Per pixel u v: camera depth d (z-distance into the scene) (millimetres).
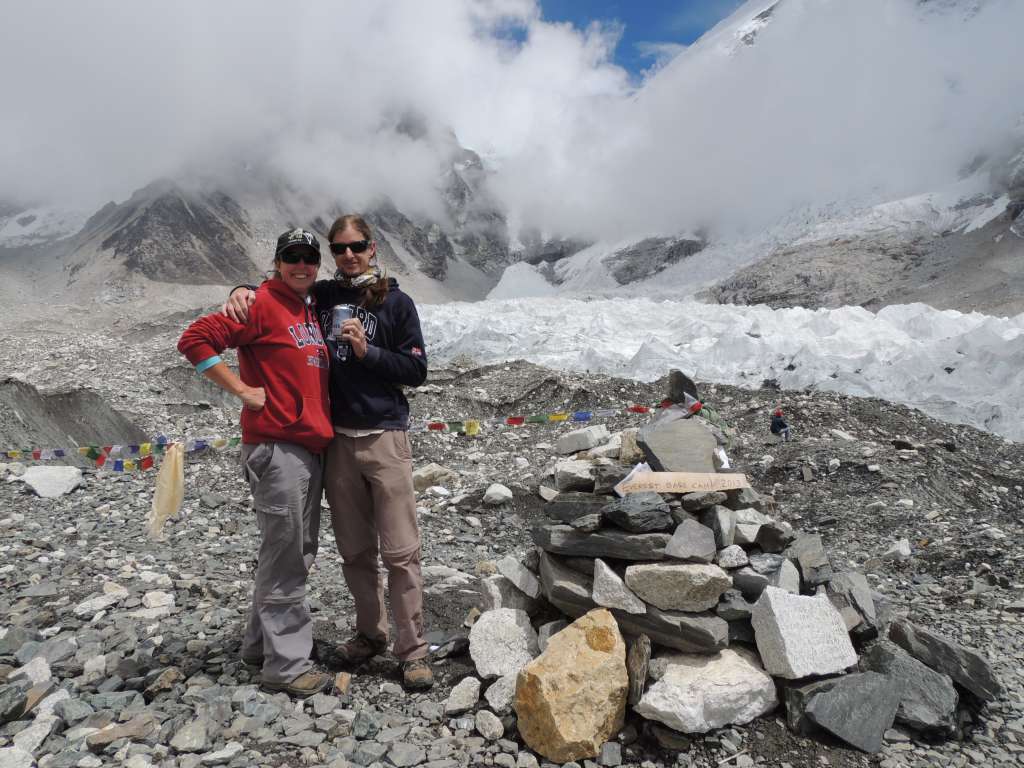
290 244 3408
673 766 3018
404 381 3566
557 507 3930
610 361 20859
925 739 3223
